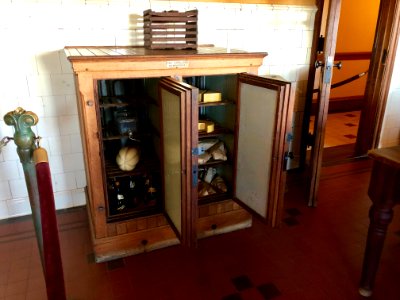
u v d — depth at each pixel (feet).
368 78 11.73
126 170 6.79
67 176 8.30
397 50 11.18
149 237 6.88
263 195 6.24
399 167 4.70
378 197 5.23
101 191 6.18
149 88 7.13
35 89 7.35
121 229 6.57
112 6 7.41
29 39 6.98
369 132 12.04
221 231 7.61
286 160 5.68
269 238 7.48
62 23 7.14
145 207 6.93
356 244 7.30
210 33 8.50
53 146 7.91
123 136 6.69
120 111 7.30
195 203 5.36
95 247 6.49
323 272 6.43
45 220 3.92
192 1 8.06
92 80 5.46
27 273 6.35
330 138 14.39
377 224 5.35
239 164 6.95
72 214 8.33
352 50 17.80
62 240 7.34
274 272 6.42
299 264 6.65
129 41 7.79
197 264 6.63
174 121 5.29
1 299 5.75
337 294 5.89
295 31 9.51
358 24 17.26
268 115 5.73
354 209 8.77
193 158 5.08
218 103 6.88
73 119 7.88
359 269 6.52
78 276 6.28
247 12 8.71
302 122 10.69
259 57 6.50
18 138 4.45
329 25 7.47
